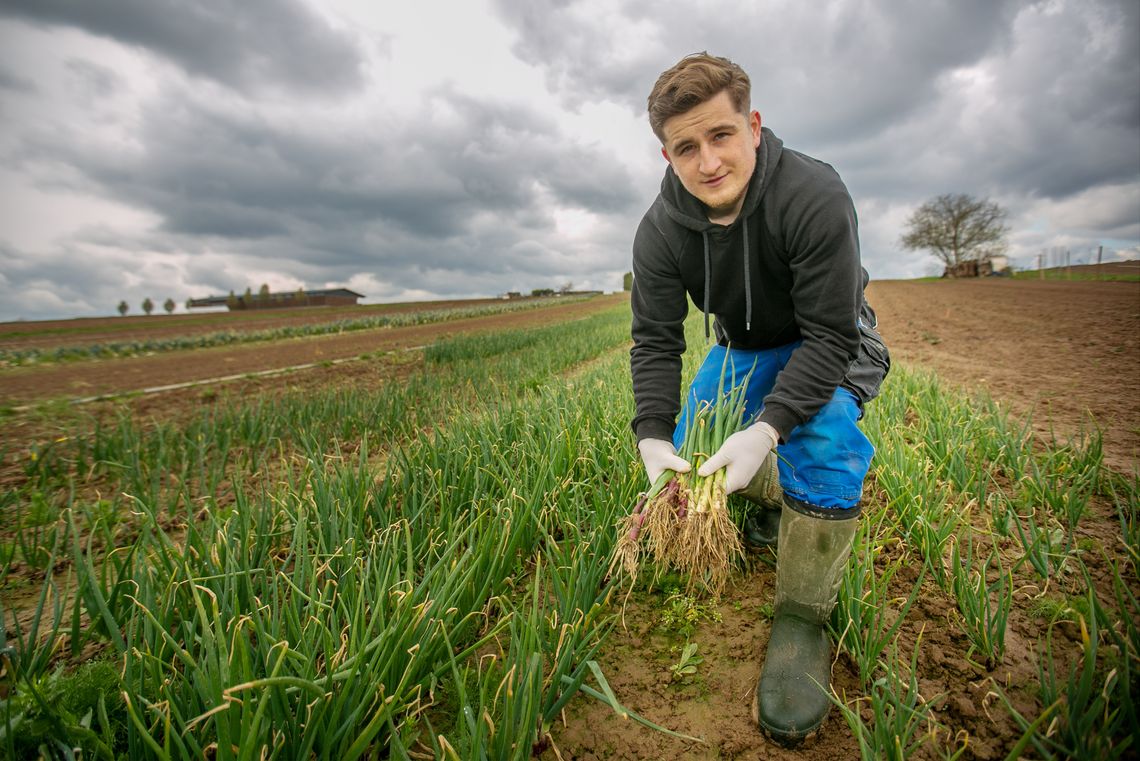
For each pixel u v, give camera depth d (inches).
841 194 64.2
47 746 48.3
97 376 425.4
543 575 88.5
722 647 73.7
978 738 56.1
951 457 115.0
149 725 54.1
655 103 63.9
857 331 65.9
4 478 154.5
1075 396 194.2
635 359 83.3
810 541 65.0
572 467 107.7
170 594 67.2
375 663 56.1
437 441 123.9
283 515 95.9
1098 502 103.1
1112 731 48.7
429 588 71.9
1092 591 54.6
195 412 233.3
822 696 59.7
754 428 63.6
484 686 54.0
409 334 841.5
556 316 1230.3
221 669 49.3
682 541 65.1
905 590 81.0
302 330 944.3
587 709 65.1
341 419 191.6
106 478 152.3
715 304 78.7
